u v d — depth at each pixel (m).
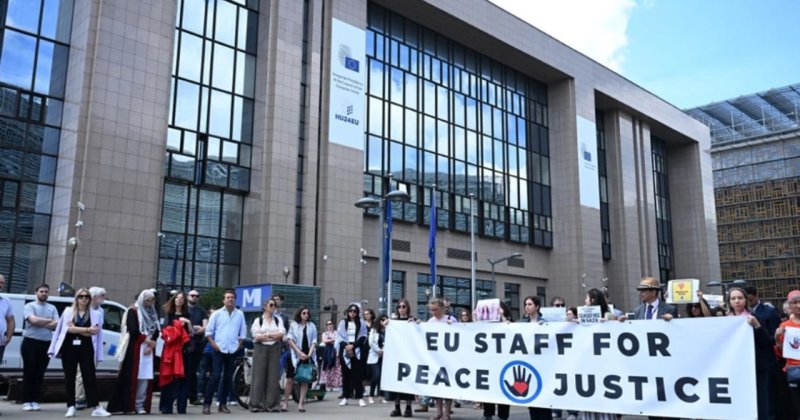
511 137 42.62
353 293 30.08
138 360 10.10
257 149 28.19
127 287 23.19
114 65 24.03
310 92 30.08
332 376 15.53
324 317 28.14
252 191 27.94
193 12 27.44
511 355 8.38
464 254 37.75
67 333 9.49
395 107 35.56
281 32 29.08
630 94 49.62
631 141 50.09
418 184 35.84
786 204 70.56
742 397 6.68
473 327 8.81
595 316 7.85
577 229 42.75
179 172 25.95
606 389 7.54
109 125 23.61
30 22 23.45
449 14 36.97
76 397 11.02
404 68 36.56
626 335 7.50
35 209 22.81
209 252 26.62
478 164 39.81
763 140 72.88
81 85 23.33
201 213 26.66
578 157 43.78
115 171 23.52
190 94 26.77
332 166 30.33
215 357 10.59
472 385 8.68
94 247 22.64
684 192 56.44
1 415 9.38
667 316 7.25
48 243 22.94
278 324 11.37
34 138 23.08
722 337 6.89
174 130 26.05
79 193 22.72
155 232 24.23
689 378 7.01
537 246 42.69
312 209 29.16
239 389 12.23
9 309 9.70
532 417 8.37
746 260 72.62
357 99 32.19
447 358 8.98
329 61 31.25
